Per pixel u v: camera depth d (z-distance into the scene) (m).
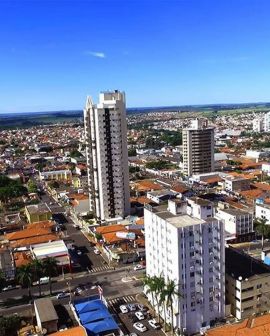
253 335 121.19
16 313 161.50
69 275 196.88
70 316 156.38
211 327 144.50
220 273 146.62
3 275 183.50
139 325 147.25
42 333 143.62
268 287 152.38
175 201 159.00
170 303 136.25
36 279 173.75
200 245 141.00
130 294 173.75
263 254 199.25
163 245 147.75
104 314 150.75
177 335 141.25
